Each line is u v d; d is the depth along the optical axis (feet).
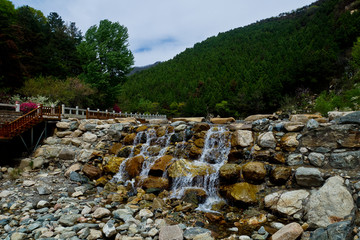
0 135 28.58
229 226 15.11
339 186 14.57
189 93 289.33
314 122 20.94
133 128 34.09
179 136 28.99
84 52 91.35
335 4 263.29
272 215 15.97
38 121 33.47
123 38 97.19
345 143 17.69
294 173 18.10
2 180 24.97
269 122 24.73
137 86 348.18
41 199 20.63
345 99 37.11
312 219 13.82
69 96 69.92
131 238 13.26
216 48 490.90
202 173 20.71
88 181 25.82
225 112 181.88
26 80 69.56
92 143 33.37
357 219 12.47
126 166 26.45
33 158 30.01
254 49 371.97
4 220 15.97
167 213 17.06
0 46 60.54
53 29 157.58
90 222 15.96
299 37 275.39
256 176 18.71
